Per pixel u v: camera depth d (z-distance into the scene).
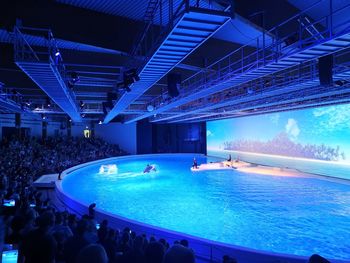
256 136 30.64
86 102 25.25
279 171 26.05
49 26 8.66
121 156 40.69
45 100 22.39
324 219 12.24
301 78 12.67
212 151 40.50
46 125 37.84
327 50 7.86
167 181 22.47
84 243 4.20
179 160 39.53
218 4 7.22
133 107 27.77
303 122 24.38
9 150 24.61
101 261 2.57
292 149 25.69
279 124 27.23
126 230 7.81
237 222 12.04
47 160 26.80
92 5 8.91
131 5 8.84
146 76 10.69
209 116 33.94
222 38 11.43
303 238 10.20
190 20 5.52
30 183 18.66
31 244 3.39
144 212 13.75
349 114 20.19
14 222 5.29
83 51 12.41
